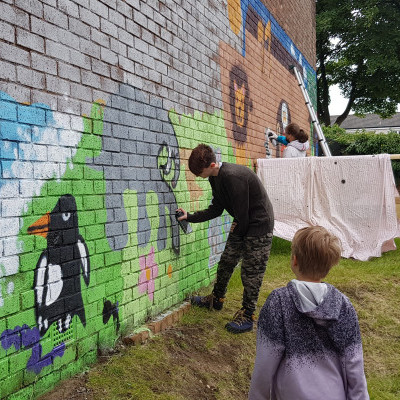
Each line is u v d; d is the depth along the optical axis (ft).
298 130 23.04
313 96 38.52
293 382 5.47
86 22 9.15
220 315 13.01
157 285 11.94
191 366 10.01
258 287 12.12
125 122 10.51
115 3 10.16
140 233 11.11
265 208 12.02
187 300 13.64
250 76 20.79
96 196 9.41
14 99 7.30
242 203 11.44
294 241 6.07
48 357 8.01
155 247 11.87
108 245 9.80
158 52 12.13
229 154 17.97
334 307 5.57
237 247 12.60
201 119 15.14
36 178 7.75
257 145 21.86
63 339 8.39
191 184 14.29
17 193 7.33
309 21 36.55
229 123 18.01
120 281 10.23
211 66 16.11
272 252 21.80
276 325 5.66
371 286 16.44
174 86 13.07
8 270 7.12
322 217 21.33
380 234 20.54
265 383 5.65
